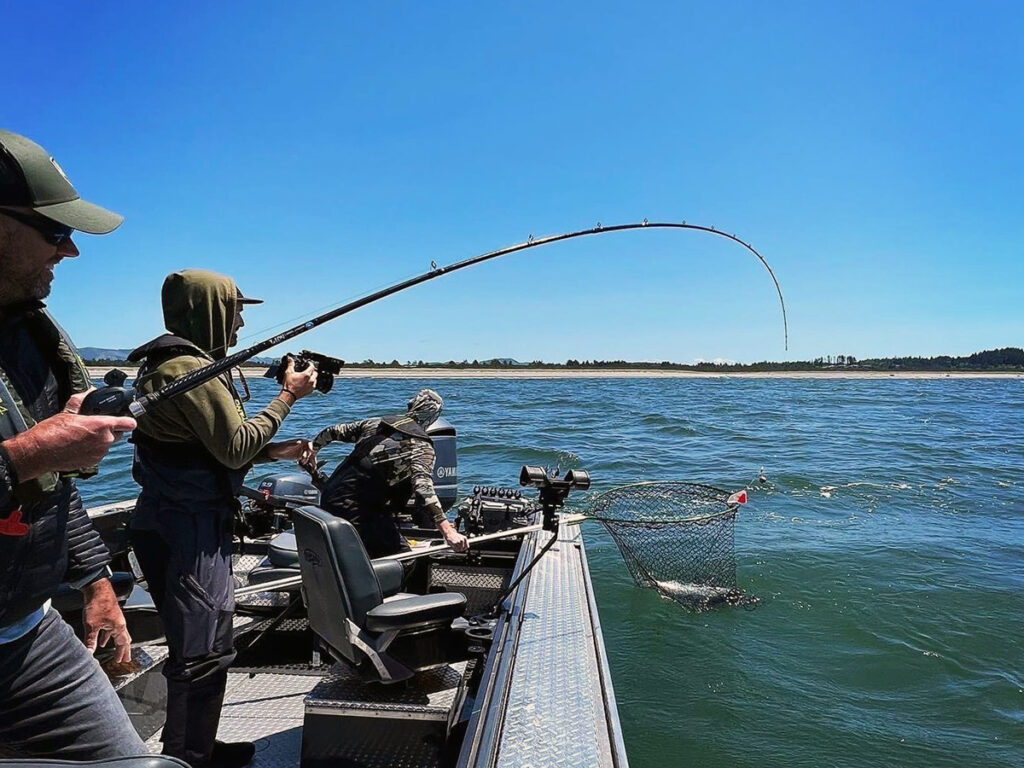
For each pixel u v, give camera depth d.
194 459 2.04
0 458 1.18
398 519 4.16
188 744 2.07
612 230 2.85
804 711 4.22
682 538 6.11
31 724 1.47
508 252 2.52
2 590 1.35
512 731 1.82
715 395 46.12
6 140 1.35
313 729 2.23
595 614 2.62
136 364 2.23
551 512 2.69
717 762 3.68
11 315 1.41
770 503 10.08
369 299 2.19
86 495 8.83
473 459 13.98
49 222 1.39
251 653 3.19
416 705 2.24
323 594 2.33
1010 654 5.02
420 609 2.26
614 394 46.31
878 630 5.42
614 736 1.81
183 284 2.12
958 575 6.70
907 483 11.65
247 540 4.32
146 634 2.66
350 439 3.55
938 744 3.89
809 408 32.84
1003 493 10.89
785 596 6.12
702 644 5.15
